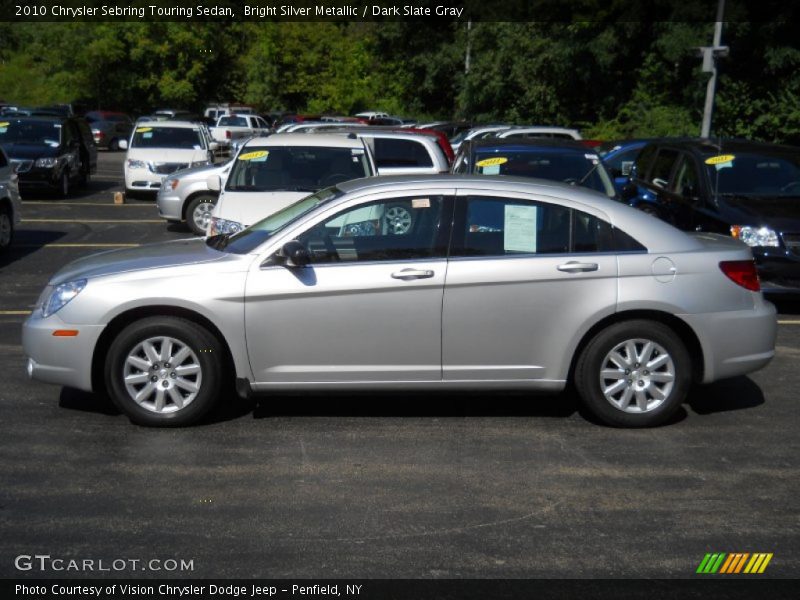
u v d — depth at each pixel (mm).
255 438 6074
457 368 6199
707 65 20500
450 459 5754
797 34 27297
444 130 35406
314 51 55844
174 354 6172
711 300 6250
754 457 5852
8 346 8367
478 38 40781
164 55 53875
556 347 6195
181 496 5145
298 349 6133
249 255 6168
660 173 12734
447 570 4340
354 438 6105
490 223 6230
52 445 5895
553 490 5289
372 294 6082
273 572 4301
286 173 10977
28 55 61125
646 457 5828
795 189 11156
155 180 20516
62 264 12922
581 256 6199
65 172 21312
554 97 36844
